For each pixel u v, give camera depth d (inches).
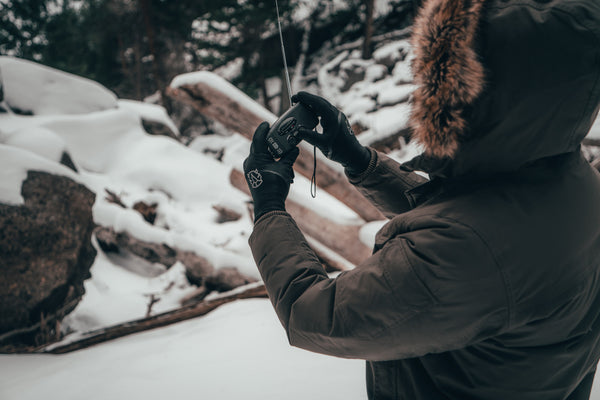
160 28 685.3
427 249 24.1
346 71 621.0
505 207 24.4
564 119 23.5
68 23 674.2
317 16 762.8
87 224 161.9
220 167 341.7
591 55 22.2
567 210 25.0
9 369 99.2
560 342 26.1
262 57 694.5
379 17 733.3
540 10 23.3
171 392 75.0
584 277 25.4
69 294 149.6
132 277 235.0
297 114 35.2
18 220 135.9
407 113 28.7
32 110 337.1
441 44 24.5
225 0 624.4
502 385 27.0
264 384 73.4
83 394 78.2
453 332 24.4
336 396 67.1
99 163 331.0
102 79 716.7
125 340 113.8
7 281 130.1
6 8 637.3
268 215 31.5
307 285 28.6
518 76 22.9
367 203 118.6
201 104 116.1
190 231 244.2
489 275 23.3
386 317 24.7
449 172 27.3
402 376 30.6
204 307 122.6
